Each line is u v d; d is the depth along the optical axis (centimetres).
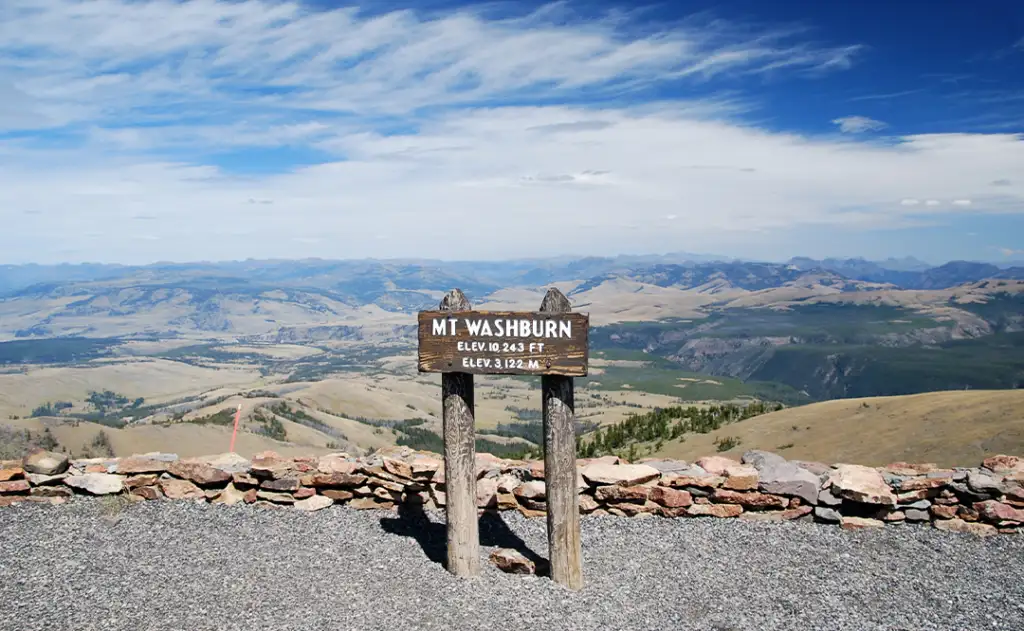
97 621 383
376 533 505
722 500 534
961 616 409
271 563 456
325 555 469
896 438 1750
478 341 433
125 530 497
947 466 1370
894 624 400
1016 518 505
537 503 538
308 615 395
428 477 542
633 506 535
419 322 438
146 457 582
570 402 434
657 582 442
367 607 405
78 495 542
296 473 552
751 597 425
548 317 427
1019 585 443
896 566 464
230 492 547
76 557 456
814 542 496
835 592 433
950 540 500
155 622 384
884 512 523
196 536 491
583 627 391
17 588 416
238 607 401
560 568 435
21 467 540
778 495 530
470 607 408
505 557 454
